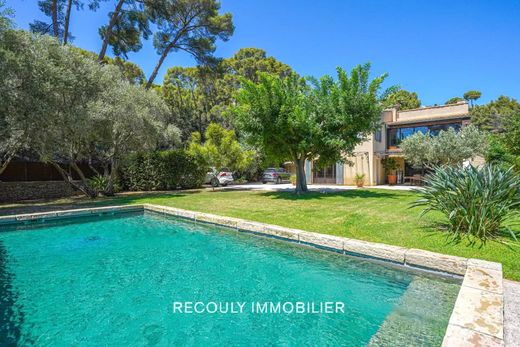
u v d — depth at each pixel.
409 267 4.64
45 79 10.18
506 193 5.10
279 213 8.62
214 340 3.02
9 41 9.33
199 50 23.03
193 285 4.40
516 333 2.52
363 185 20.09
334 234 6.04
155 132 14.26
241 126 13.16
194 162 19.48
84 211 9.56
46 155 11.25
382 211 8.57
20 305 3.80
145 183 18.06
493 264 4.04
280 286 4.32
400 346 2.70
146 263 5.36
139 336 3.09
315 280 4.51
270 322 3.35
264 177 25.44
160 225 8.73
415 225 6.44
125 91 13.36
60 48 11.66
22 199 14.12
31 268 5.15
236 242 6.67
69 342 2.98
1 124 9.34
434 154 15.50
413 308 3.52
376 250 4.99
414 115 22.34
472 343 2.23
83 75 12.25
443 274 4.31
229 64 34.69
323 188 18.02
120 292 4.18
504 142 16.56
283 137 12.85
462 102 20.36
